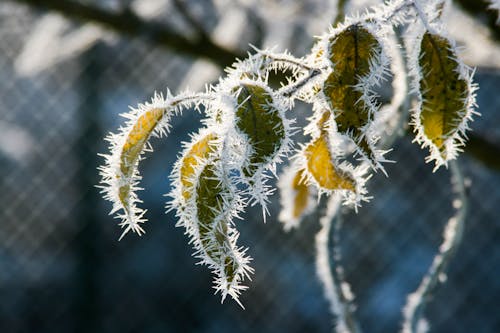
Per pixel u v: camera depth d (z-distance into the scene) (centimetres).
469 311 489
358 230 487
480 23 117
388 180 449
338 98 64
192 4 169
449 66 68
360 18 65
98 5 171
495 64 118
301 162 66
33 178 570
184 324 528
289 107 65
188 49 164
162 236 540
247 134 64
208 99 65
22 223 558
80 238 503
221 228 64
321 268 91
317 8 150
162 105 65
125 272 520
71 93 567
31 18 215
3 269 542
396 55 78
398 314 490
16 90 559
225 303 526
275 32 157
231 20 166
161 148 532
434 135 68
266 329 515
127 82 496
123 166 65
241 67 65
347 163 67
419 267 492
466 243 483
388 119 81
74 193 568
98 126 502
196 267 537
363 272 497
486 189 459
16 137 571
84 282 505
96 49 483
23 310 520
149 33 169
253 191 64
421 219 479
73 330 509
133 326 519
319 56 65
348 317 90
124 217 65
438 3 70
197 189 64
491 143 134
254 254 493
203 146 65
